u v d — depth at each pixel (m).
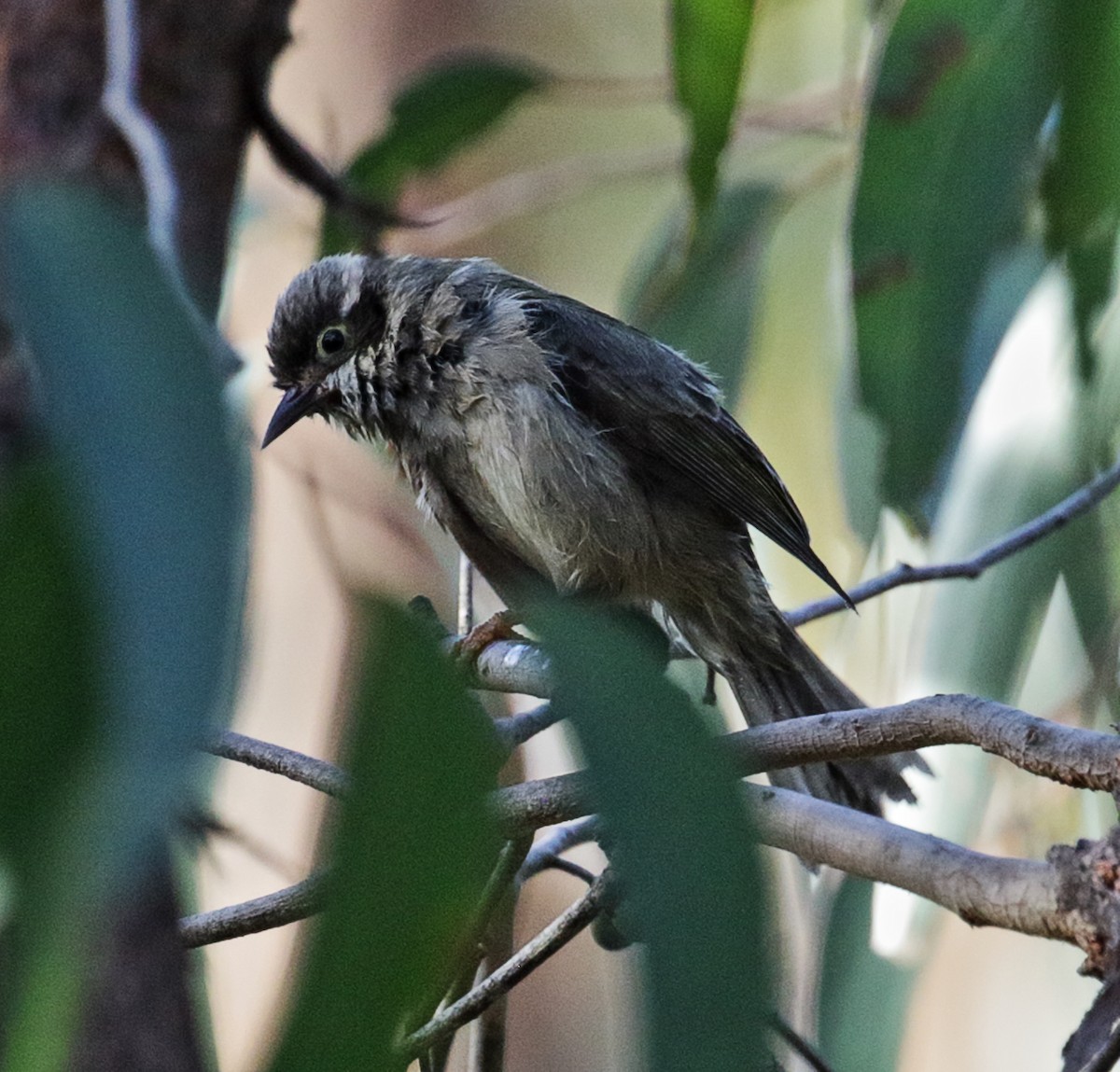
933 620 11.13
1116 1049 5.01
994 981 15.81
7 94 8.99
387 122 11.70
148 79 9.21
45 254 3.69
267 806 13.88
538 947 6.63
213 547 3.12
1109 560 11.09
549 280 18.59
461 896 3.61
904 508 9.68
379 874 3.56
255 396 13.35
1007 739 5.66
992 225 9.55
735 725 12.64
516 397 10.22
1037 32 9.38
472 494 10.58
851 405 12.05
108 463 3.23
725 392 12.64
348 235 11.31
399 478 11.12
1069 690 12.10
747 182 13.16
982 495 11.28
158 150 7.43
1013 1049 15.51
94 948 3.25
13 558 3.20
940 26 9.48
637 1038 3.65
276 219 14.55
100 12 9.05
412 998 3.61
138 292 3.68
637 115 19.72
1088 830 11.81
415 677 3.54
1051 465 11.16
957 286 9.58
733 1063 3.57
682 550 10.61
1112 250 9.47
